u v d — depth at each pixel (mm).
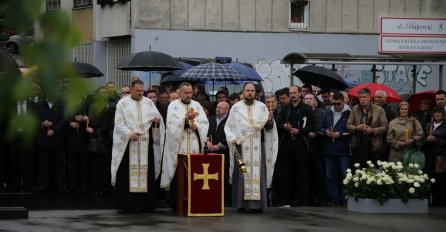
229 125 13773
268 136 13844
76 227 11602
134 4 28094
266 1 29609
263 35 29609
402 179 13938
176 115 13531
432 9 31297
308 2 30188
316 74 18984
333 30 30500
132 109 13562
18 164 15773
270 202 15523
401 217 13414
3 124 2037
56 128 15805
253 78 21016
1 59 2729
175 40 28578
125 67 19922
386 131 15141
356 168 14914
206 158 13148
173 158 13523
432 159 15297
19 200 14766
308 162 15203
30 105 2020
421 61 21516
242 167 13383
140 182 13562
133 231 11164
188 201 13062
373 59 21438
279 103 15750
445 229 12031
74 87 1877
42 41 1815
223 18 29141
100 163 16125
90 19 30031
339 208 14680
